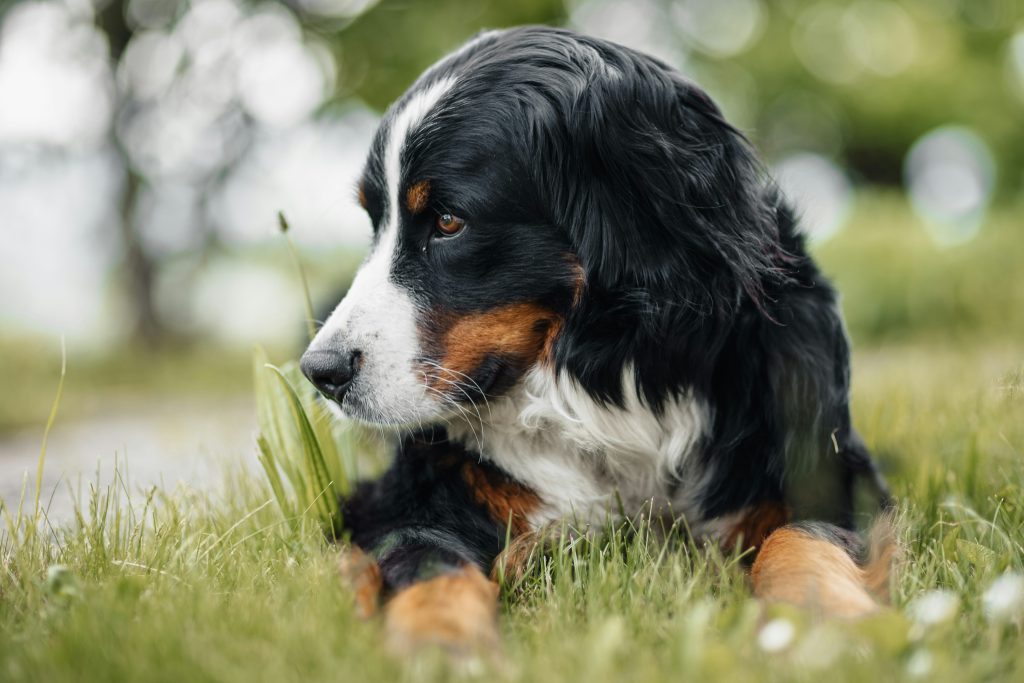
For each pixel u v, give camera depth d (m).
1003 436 3.36
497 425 2.85
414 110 2.85
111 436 6.79
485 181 2.73
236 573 2.43
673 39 15.76
